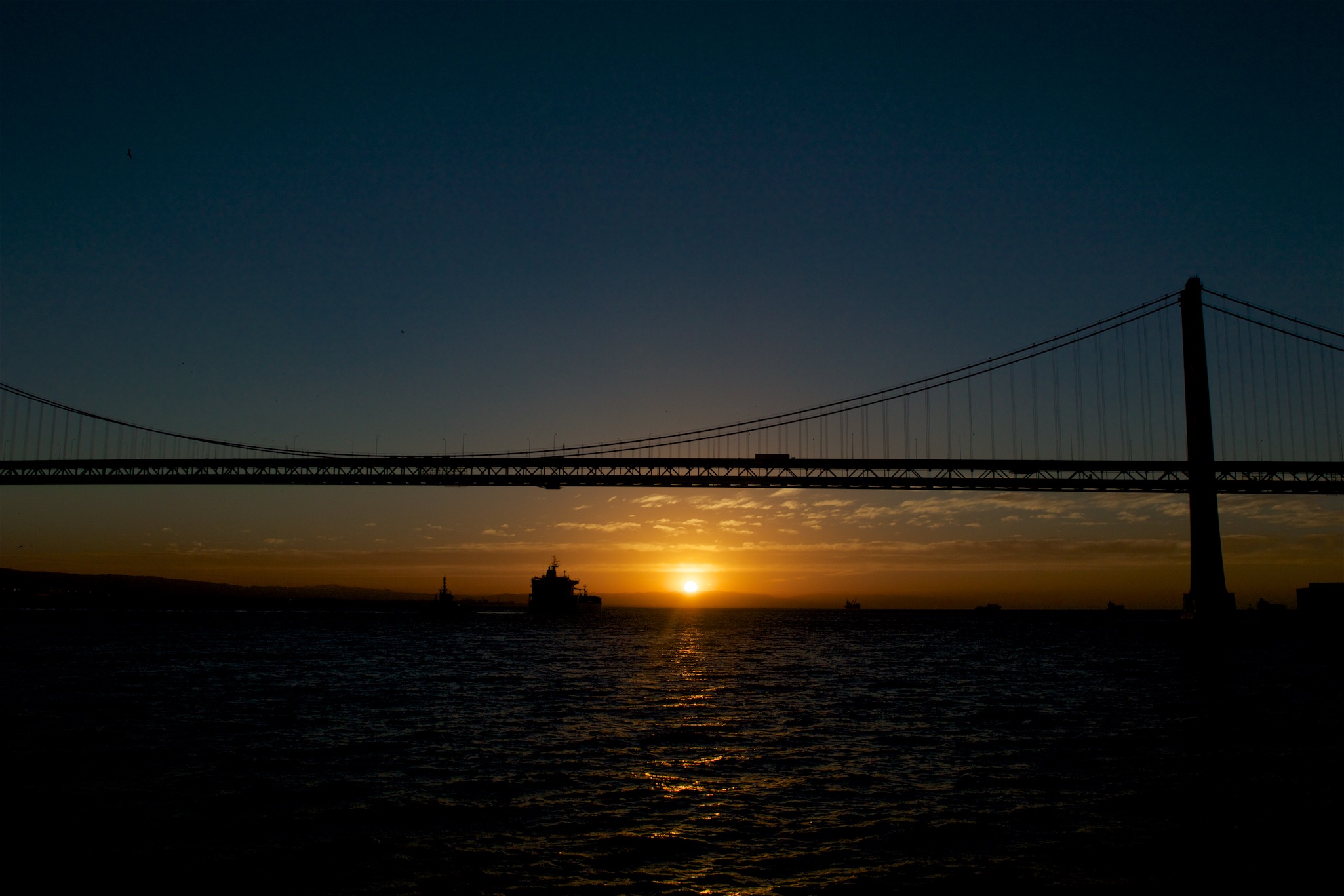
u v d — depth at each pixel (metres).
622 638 95.31
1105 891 14.98
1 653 60.72
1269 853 16.84
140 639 78.88
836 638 103.88
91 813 18.97
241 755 24.83
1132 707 36.28
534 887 15.07
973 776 22.77
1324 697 40.06
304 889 14.94
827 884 15.23
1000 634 116.00
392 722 30.92
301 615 154.75
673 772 23.05
